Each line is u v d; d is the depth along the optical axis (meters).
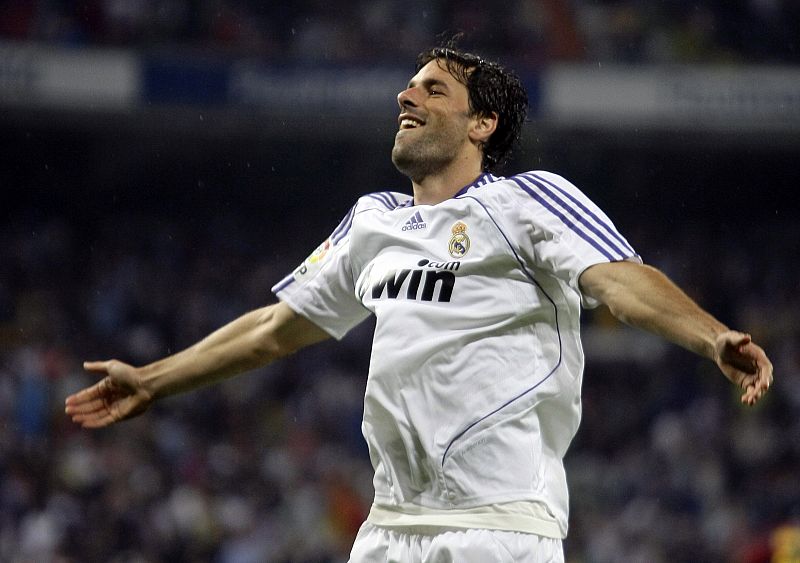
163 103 69.06
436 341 10.98
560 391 11.29
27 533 47.34
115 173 81.12
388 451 11.24
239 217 82.00
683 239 78.50
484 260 11.11
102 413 13.41
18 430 52.62
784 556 23.83
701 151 76.94
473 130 12.11
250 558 47.53
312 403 58.88
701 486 52.00
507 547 10.66
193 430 55.59
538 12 73.19
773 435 55.69
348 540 48.78
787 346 66.38
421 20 73.12
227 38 71.50
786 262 75.62
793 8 74.12
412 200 12.32
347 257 12.51
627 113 70.06
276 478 52.28
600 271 10.66
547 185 11.23
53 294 69.31
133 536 48.03
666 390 60.34
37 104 68.75
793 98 69.44
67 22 69.88
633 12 74.00
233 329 13.36
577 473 54.38
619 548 48.66
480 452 10.83
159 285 71.88
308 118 71.75
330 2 73.12
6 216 80.19
